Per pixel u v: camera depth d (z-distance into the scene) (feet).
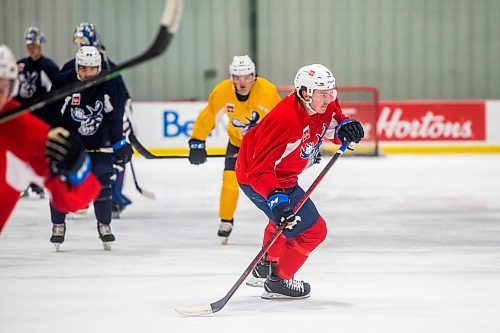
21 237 60.90
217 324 35.58
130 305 39.37
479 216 70.74
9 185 26.02
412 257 52.21
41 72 79.20
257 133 37.76
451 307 38.73
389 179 98.12
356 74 137.49
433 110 126.41
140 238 60.34
